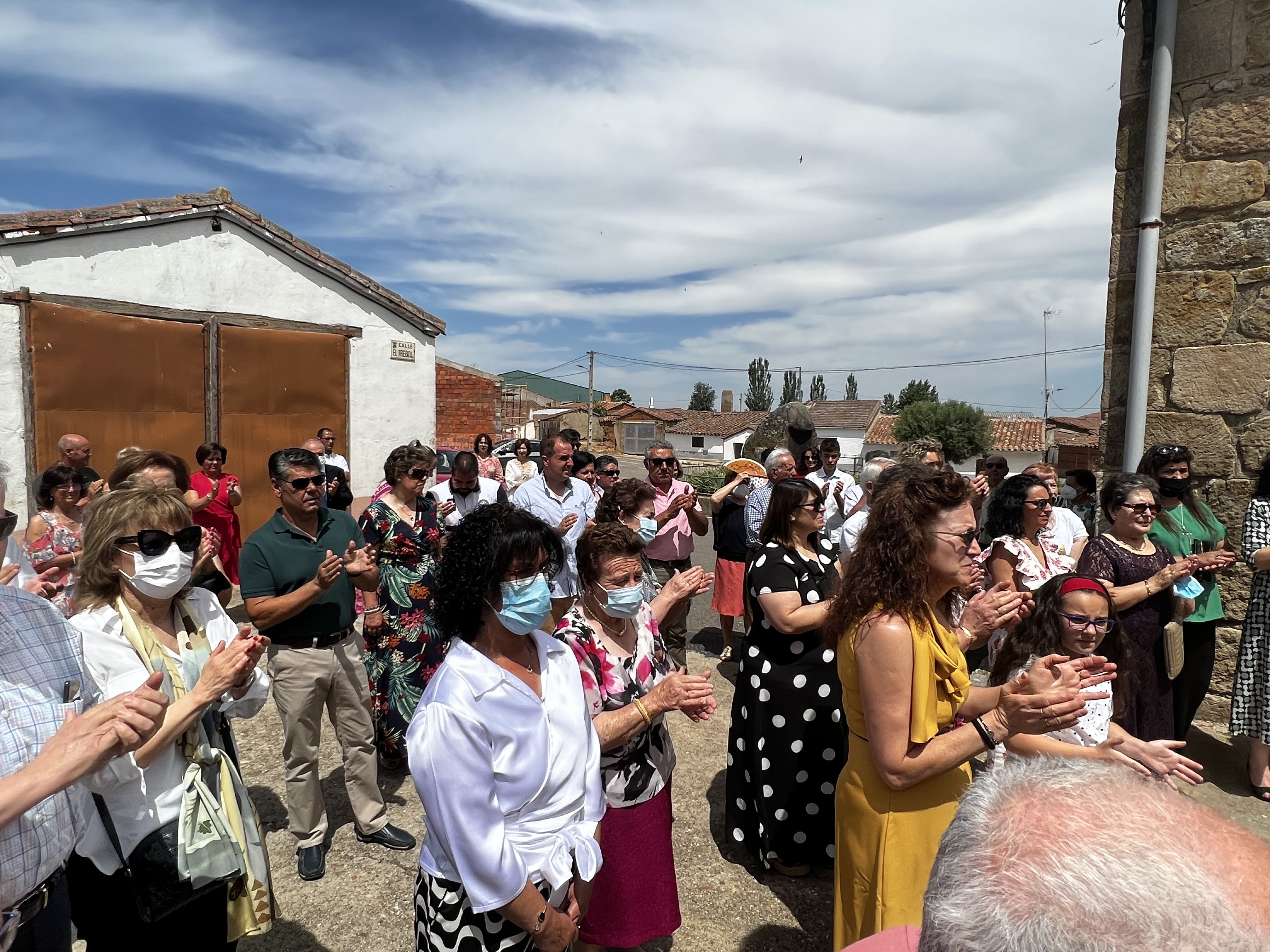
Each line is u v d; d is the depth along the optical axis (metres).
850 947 1.35
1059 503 7.55
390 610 4.16
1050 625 2.50
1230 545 4.61
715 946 2.84
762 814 3.18
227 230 8.05
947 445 33.56
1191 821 0.79
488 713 1.67
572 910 1.82
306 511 3.25
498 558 1.69
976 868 0.83
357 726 3.34
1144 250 4.79
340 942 2.80
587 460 7.47
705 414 59.25
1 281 6.51
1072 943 0.69
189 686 2.07
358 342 9.27
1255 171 4.46
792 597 2.97
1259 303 4.47
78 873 1.93
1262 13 4.39
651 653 2.53
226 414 8.09
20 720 1.57
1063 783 0.88
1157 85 4.65
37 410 6.72
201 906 2.03
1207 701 4.79
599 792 1.94
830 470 6.80
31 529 4.20
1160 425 4.84
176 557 2.00
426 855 1.78
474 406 15.98
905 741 1.97
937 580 2.07
